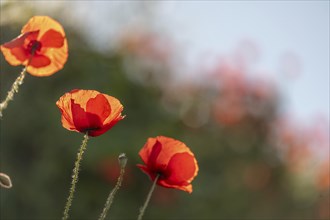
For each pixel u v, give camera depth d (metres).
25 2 6.87
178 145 2.66
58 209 7.66
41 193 7.52
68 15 8.22
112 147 7.58
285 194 11.62
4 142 7.50
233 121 10.66
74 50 8.10
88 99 2.50
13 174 7.48
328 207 12.45
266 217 11.04
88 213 7.79
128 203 7.99
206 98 10.31
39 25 2.81
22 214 7.50
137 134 7.86
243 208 10.18
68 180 7.69
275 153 11.38
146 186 8.06
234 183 10.26
